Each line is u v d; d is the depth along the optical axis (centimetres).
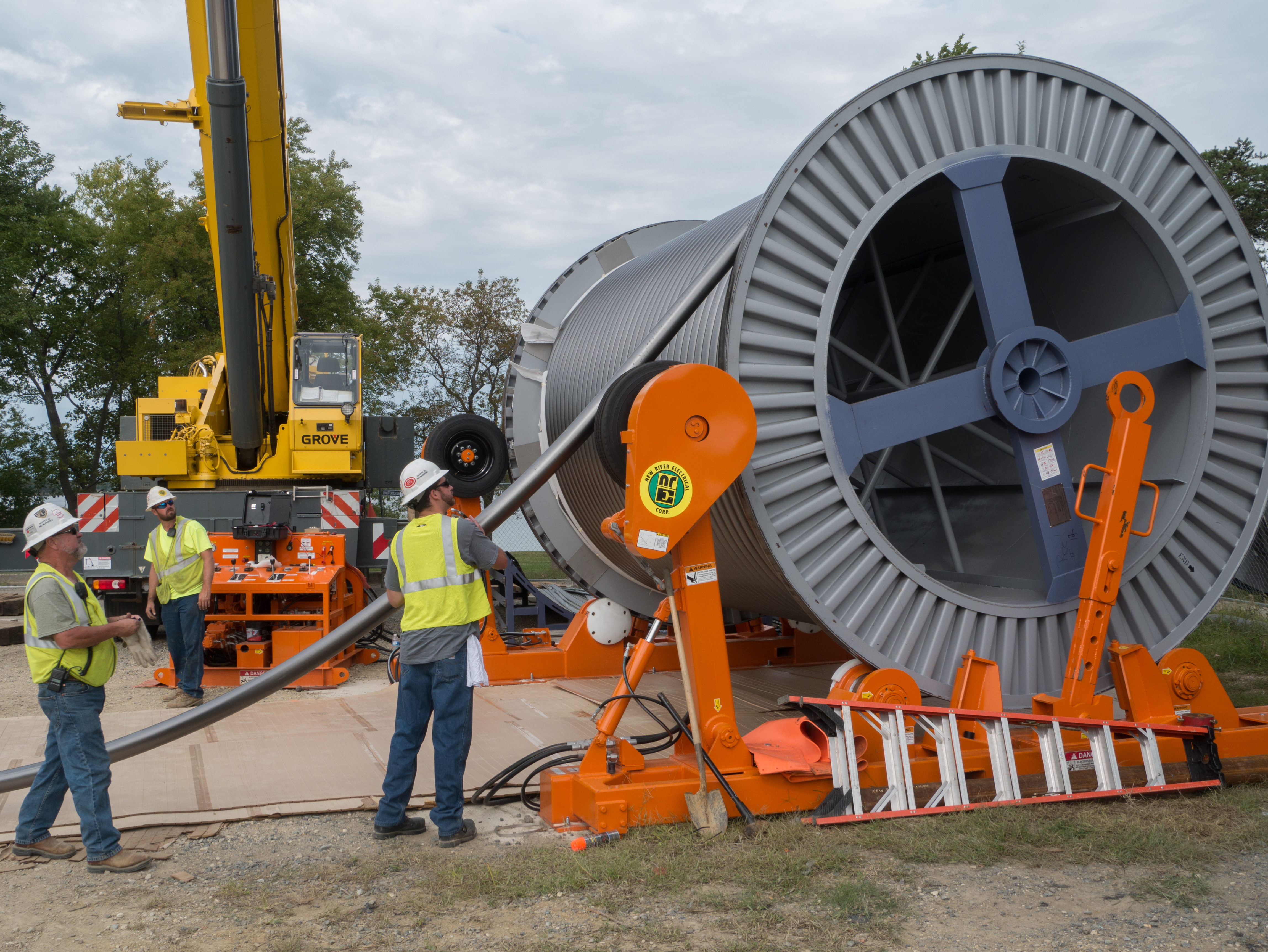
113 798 518
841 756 473
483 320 3422
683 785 467
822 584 509
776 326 509
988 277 542
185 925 372
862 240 522
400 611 1412
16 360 3519
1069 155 564
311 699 816
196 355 3253
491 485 857
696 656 475
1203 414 590
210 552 807
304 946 352
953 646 536
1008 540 759
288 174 1085
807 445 510
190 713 511
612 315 808
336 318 3475
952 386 545
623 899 391
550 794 486
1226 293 606
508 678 862
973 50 2019
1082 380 563
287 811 497
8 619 1283
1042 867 420
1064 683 535
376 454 1297
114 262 3556
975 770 507
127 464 1133
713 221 825
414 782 491
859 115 523
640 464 451
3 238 3225
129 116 957
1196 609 591
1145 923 360
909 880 405
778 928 360
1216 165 2748
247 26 943
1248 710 609
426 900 389
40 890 411
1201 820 471
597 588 912
